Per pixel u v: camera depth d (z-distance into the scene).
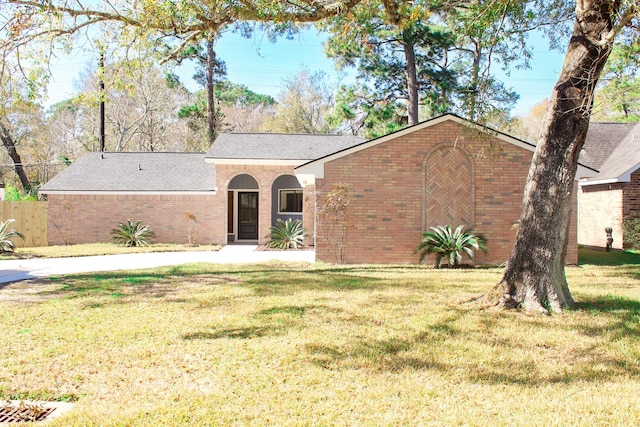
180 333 5.87
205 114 31.45
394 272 11.66
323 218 13.68
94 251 17.39
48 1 8.05
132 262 14.59
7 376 4.50
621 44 9.03
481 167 13.64
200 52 29.88
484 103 10.23
